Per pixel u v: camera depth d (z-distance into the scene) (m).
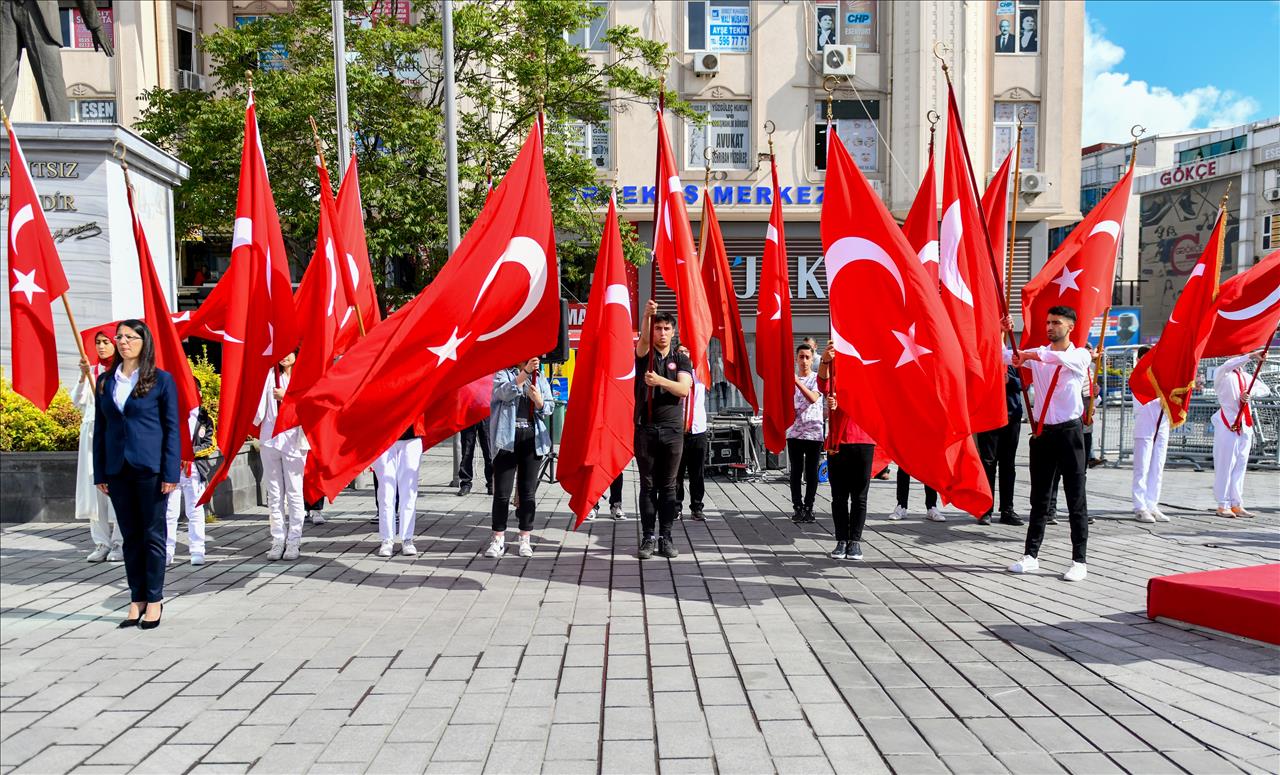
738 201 23.73
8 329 10.61
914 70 23.38
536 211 7.44
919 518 9.98
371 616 5.95
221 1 23.84
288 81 15.56
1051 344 7.00
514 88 19.64
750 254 24.12
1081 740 3.94
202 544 7.52
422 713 4.27
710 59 23.25
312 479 7.34
